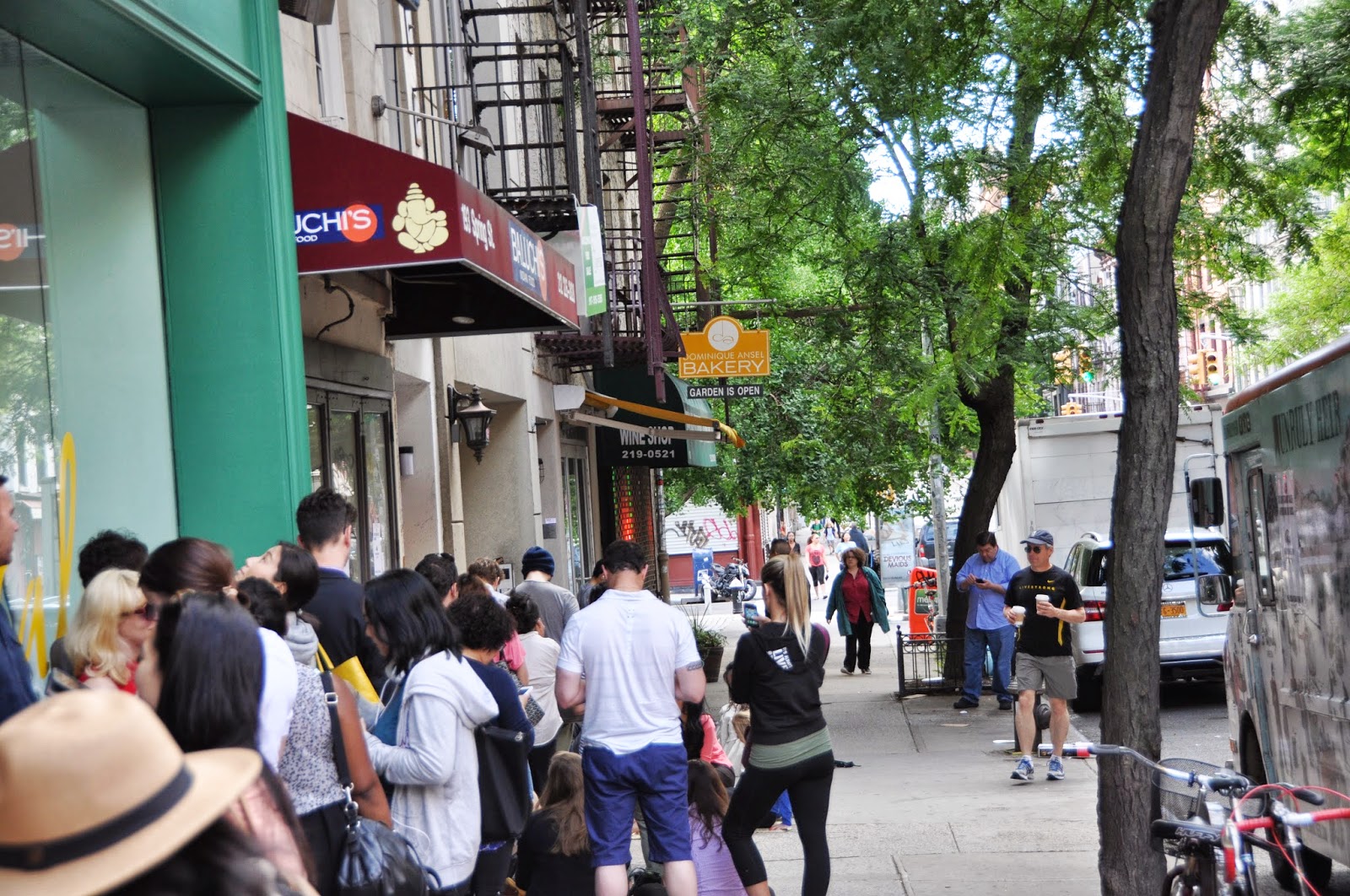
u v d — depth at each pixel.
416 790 5.71
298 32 10.66
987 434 20.14
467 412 14.52
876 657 27.38
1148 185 6.74
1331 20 12.56
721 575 46.84
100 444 6.74
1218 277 18.78
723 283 24.72
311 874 2.64
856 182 17.59
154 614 4.40
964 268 13.29
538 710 8.80
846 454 24.42
